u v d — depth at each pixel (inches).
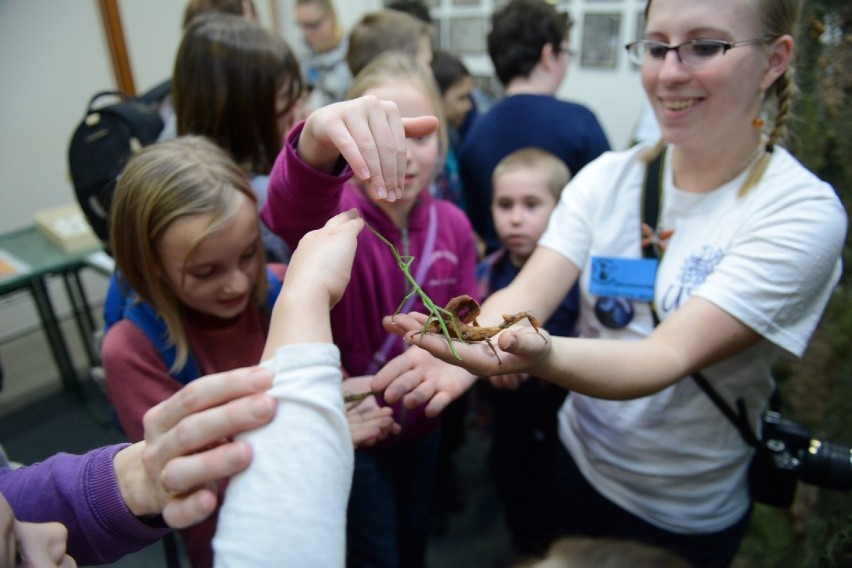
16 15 151.8
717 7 45.0
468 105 130.0
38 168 165.9
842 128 69.9
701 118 48.8
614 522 62.2
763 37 45.8
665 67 48.0
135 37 178.7
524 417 87.9
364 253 60.1
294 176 41.4
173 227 48.7
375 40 102.0
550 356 39.9
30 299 164.2
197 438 24.4
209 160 52.9
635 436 56.9
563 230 61.2
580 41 174.4
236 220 50.9
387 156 37.3
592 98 179.2
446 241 69.6
